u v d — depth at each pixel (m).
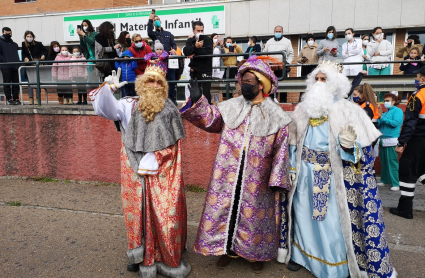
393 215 4.18
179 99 7.86
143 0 11.09
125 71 5.51
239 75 2.94
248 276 2.94
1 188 5.26
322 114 2.81
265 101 2.91
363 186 2.69
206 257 3.26
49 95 9.75
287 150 2.80
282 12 9.24
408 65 6.78
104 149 5.30
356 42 7.09
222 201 2.84
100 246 3.44
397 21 8.46
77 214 4.24
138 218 2.75
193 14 9.87
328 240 2.76
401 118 5.10
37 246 3.43
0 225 3.93
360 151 2.63
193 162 4.96
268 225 2.88
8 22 11.62
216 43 7.53
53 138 5.49
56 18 11.13
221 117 2.93
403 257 3.18
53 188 5.23
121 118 2.85
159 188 2.76
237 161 2.83
